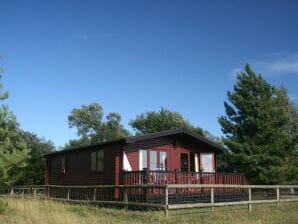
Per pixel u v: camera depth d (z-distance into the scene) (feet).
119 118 276.41
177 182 70.90
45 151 138.00
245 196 81.71
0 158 46.50
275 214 64.59
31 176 123.95
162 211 57.82
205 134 237.25
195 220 54.39
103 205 66.85
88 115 273.54
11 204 60.75
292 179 114.93
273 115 118.21
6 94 56.90
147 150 80.53
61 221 49.16
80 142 263.08
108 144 78.64
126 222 51.93
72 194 88.89
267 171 112.47
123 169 75.20
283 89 169.99
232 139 121.80
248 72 123.34
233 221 54.85
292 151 120.98
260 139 116.88
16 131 56.39
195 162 88.99
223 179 80.89
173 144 85.51
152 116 238.48
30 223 48.29
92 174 82.89
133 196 67.92
